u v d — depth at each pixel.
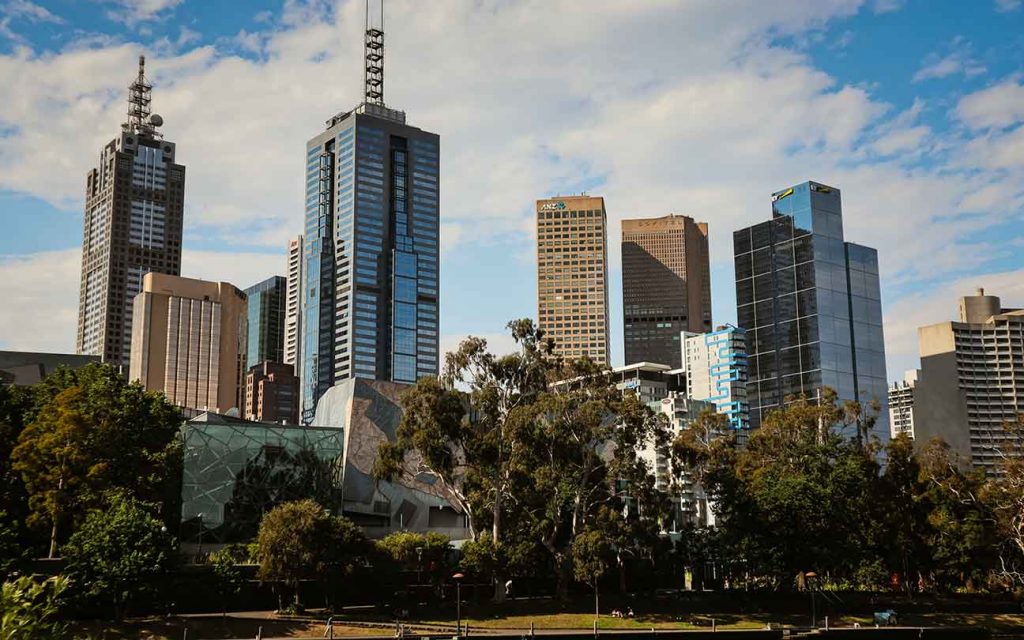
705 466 126.50
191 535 125.31
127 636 79.00
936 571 130.38
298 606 95.25
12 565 77.62
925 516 129.25
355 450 141.25
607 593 121.38
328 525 95.31
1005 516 121.88
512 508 110.12
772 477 120.50
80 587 79.00
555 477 104.94
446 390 109.75
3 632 27.66
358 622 90.44
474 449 107.19
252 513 129.75
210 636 81.94
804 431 133.50
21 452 100.94
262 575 93.38
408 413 109.88
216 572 90.06
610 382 115.62
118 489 100.38
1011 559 129.38
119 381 121.69
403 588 107.12
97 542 79.88
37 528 101.38
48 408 106.44
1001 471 142.38
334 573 96.56
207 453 129.38
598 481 114.38
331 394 156.38
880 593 132.25
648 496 116.25
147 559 79.81
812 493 113.06
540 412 105.94
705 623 101.62
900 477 133.38
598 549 99.88
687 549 126.88
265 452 133.50
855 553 115.81
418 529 142.50
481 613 100.38
